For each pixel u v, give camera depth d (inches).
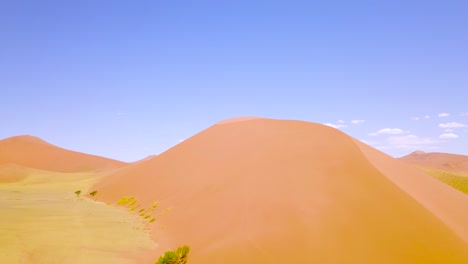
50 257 826.8
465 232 795.4
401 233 711.7
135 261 811.4
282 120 1738.4
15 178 3373.5
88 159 5255.9
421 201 872.3
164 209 1261.1
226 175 1222.3
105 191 2027.6
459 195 1192.2
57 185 2938.0
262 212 833.5
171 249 858.1
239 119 2092.8
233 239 751.7
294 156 1141.1
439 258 652.1
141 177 1867.6
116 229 1127.0
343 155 1071.6
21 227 1130.7
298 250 671.1
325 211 775.1
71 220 1280.8
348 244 679.1
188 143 1961.1
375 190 871.1
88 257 832.3
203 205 1061.8
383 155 1400.1
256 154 1285.7
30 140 5620.1
